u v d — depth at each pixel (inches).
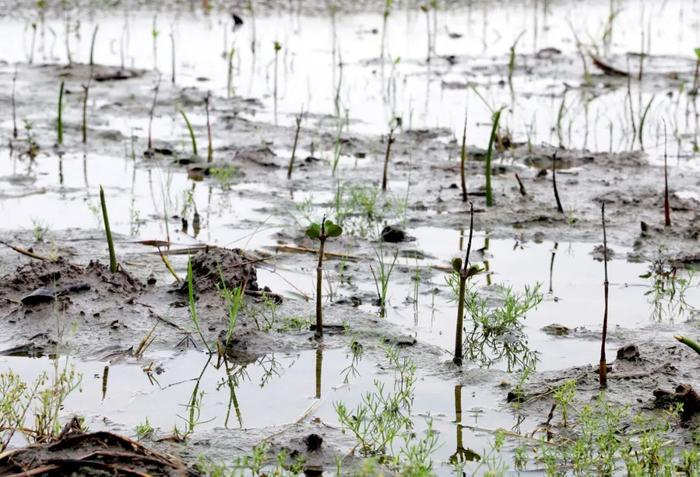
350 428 241.4
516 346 294.2
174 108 630.5
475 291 335.6
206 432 236.8
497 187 470.3
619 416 244.1
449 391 264.7
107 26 874.1
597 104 661.9
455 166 508.7
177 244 379.2
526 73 756.0
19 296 310.7
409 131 579.5
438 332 303.9
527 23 958.4
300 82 710.5
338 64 770.8
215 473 212.2
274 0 1018.1
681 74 752.3
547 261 371.6
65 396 252.5
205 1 964.0
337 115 617.9
